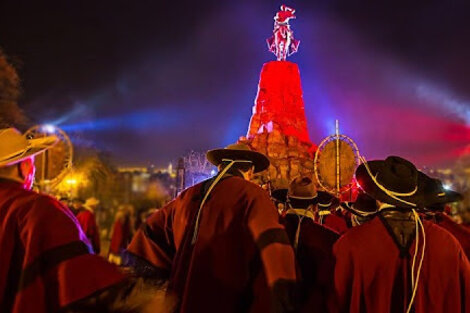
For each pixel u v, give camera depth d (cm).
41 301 312
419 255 374
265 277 392
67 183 1243
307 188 471
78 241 326
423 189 431
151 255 451
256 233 380
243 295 393
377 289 377
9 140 348
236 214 397
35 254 316
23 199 332
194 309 387
